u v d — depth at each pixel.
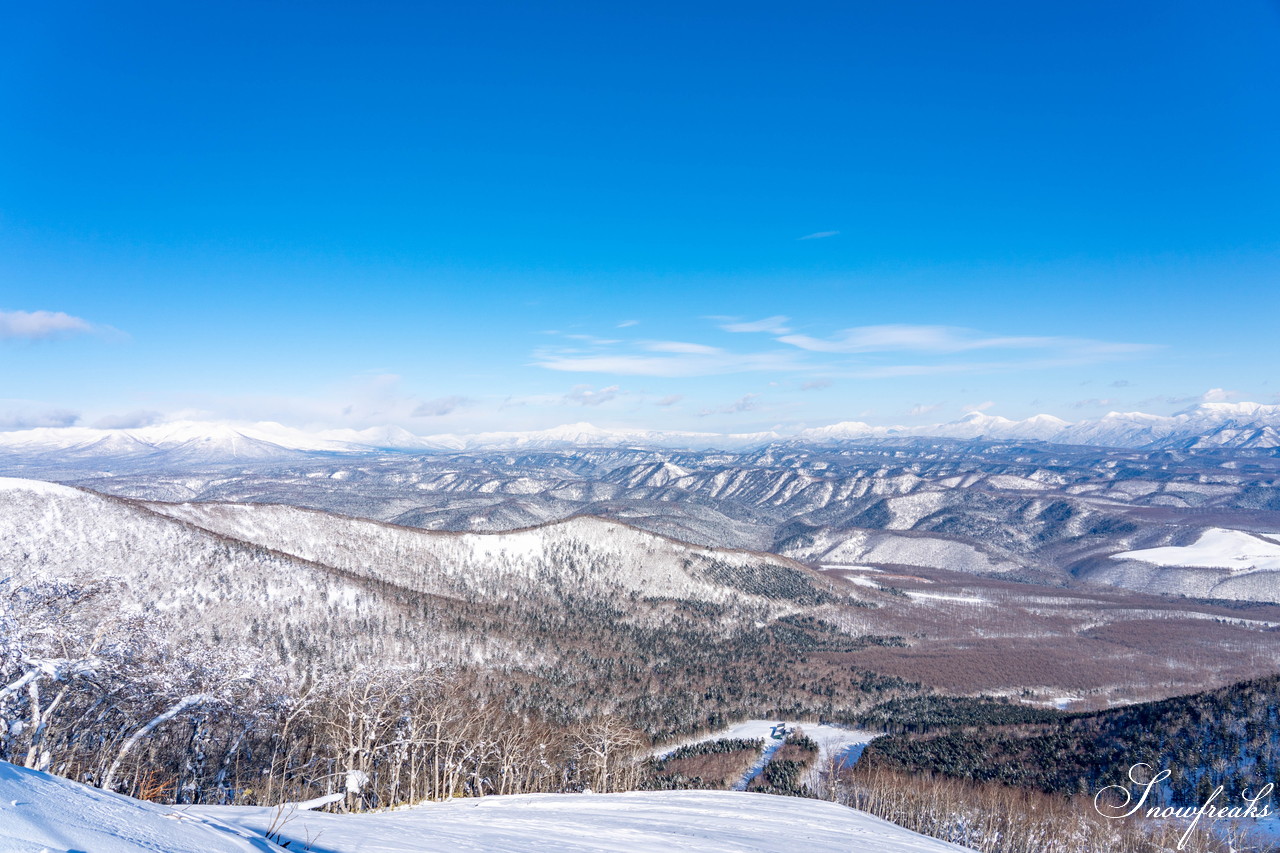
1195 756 77.88
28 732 24.02
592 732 79.56
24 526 116.25
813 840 26.73
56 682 24.28
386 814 21.42
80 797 8.57
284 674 41.03
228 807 15.77
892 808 68.56
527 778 61.94
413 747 48.69
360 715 46.84
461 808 27.34
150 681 27.70
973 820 65.75
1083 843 60.22
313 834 13.45
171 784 30.05
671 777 88.31
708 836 24.45
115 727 28.06
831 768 89.31
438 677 76.56
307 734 46.34
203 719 32.00
